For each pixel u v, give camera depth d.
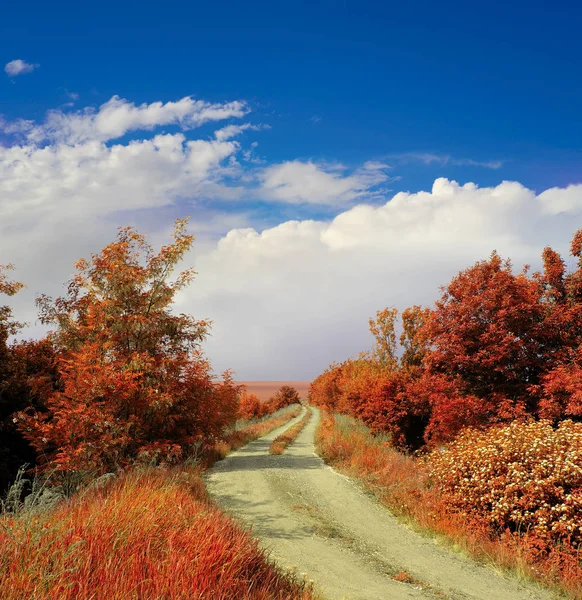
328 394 59.84
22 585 3.47
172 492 7.20
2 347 19.19
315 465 17.41
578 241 18.14
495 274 17.78
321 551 7.75
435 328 18.89
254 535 8.10
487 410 16.61
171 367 17.19
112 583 3.76
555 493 8.30
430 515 9.98
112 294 17.62
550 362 16.77
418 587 6.50
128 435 15.67
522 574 7.25
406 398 24.91
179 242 18.38
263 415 71.62
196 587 3.96
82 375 15.11
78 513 5.43
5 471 16.73
